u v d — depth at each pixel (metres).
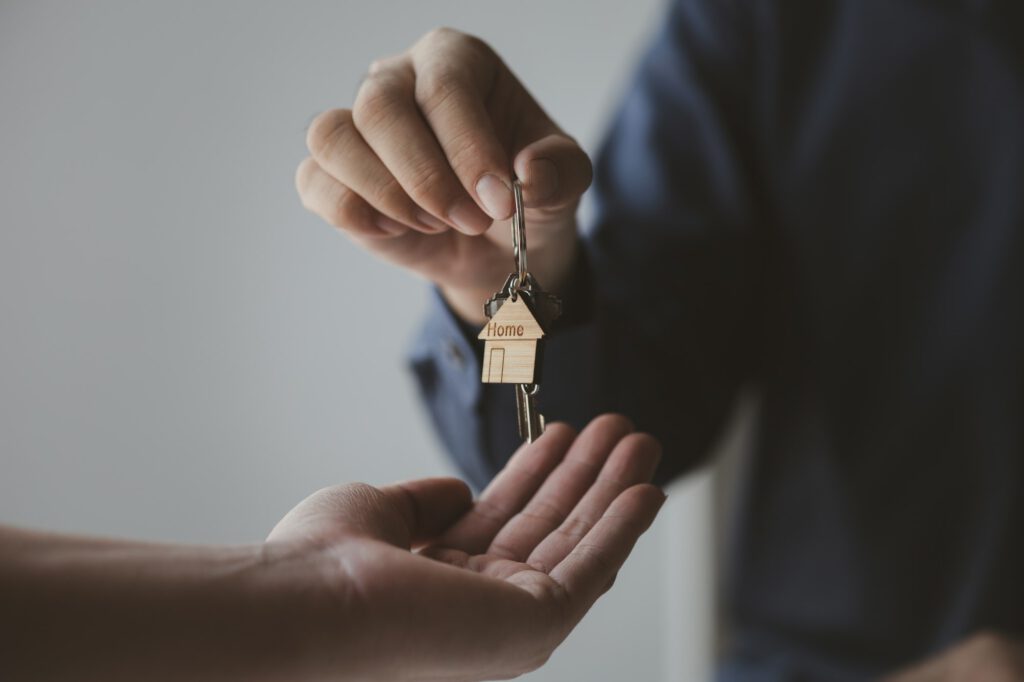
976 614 1.40
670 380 1.40
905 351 1.48
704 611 1.80
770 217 1.60
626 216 1.49
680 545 1.83
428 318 1.18
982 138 1.44
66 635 0.49
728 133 1.55
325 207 0.82
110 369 2.03
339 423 2.01
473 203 0.75
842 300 1.53
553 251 0.95
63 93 1.99
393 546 0.65
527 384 0.79
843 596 1.51
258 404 2.02
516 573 0.70
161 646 0.51
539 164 0.74
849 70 1.53
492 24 1.96
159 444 2.04
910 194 1.49
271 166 1.97
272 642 0.53
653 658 2.01
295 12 1.95
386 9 1.95
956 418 1.44
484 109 0.76
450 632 0.57
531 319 0.79
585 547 0.71
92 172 2.00
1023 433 1.39
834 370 1.53
